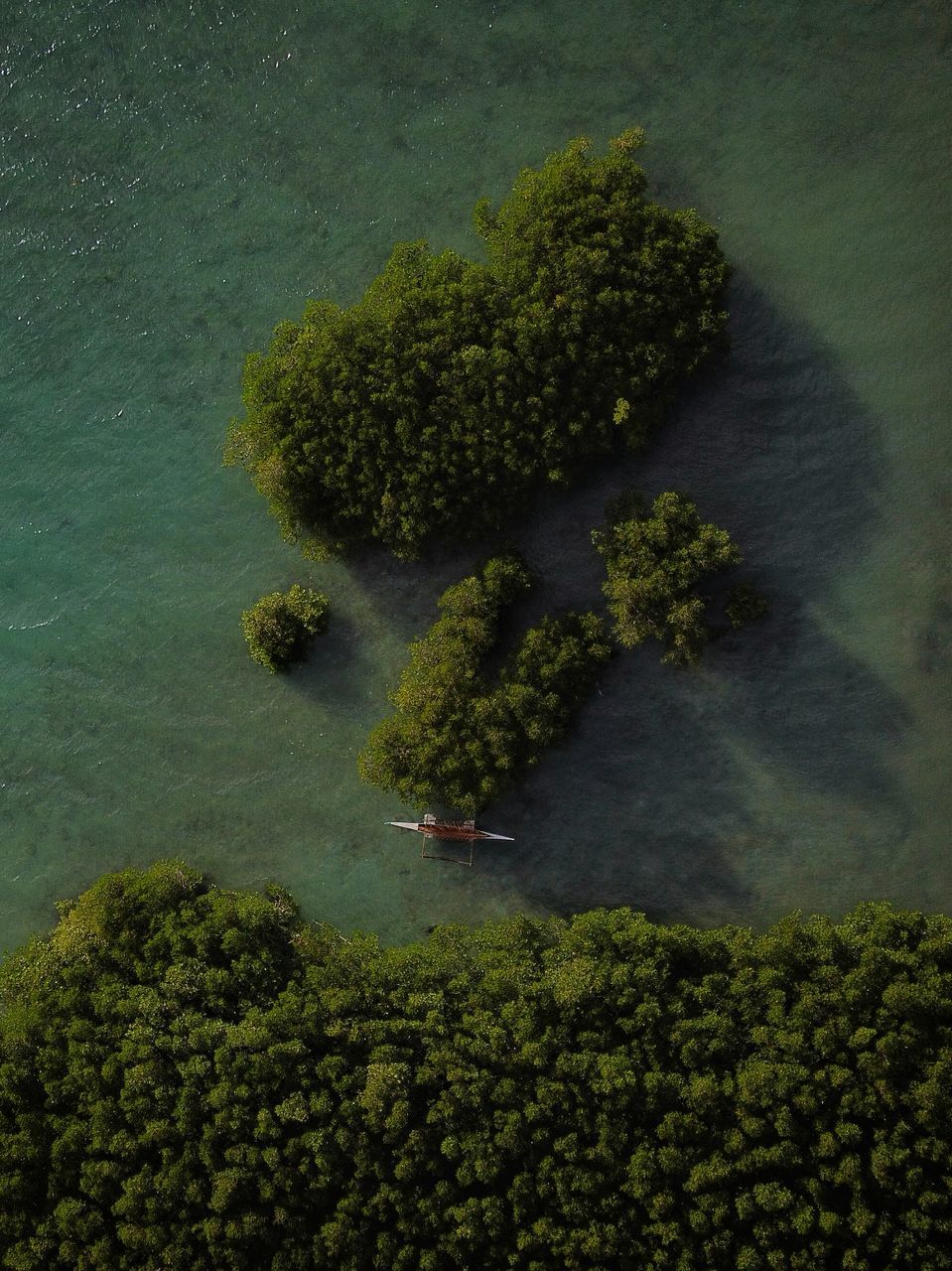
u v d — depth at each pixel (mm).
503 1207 47469
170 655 56406
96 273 57438
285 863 55562
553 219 48938
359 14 56312
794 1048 47531
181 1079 49812
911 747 52719
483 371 49094
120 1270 47875
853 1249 46094
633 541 50469
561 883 54031
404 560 53031
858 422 52875
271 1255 47938
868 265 53031
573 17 54906
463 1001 49812
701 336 50562
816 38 53562
